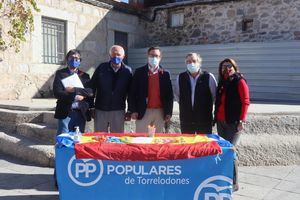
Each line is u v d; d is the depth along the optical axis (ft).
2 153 20.51
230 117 14.73
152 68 15.87
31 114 22.43
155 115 16.07
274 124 21.03
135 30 43.11
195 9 40.04
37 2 31.50
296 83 32.32
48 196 14.39
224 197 12.04
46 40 33.04
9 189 15.06
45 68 32.55
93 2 37.01
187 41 40.83
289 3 34.19
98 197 12.10
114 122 16.02
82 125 15.70
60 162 12.10
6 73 29.58
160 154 11.96
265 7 35.60
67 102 15.07
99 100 15.94
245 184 16.06
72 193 12.11
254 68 34.42
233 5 37.52
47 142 20.13
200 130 15.65
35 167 18.08
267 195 14.73
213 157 12.00
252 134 20.79
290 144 19.40
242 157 18.97
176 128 20.59
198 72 15.55
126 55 42.22
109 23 39.34
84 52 36.55
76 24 35.53
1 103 25.61
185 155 11.94
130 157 11.99
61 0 33.81
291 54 32.42
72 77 15.17
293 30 34.12
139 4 44.27
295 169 18.45
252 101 31.22
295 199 14.32
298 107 24.36
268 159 19.10
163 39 42.73
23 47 30.63
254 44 34.30
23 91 30.91
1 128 23.03
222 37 38.40
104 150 12.05
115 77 15.93
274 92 33.47
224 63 15.05
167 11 42.14
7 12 28.78
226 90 14.87
